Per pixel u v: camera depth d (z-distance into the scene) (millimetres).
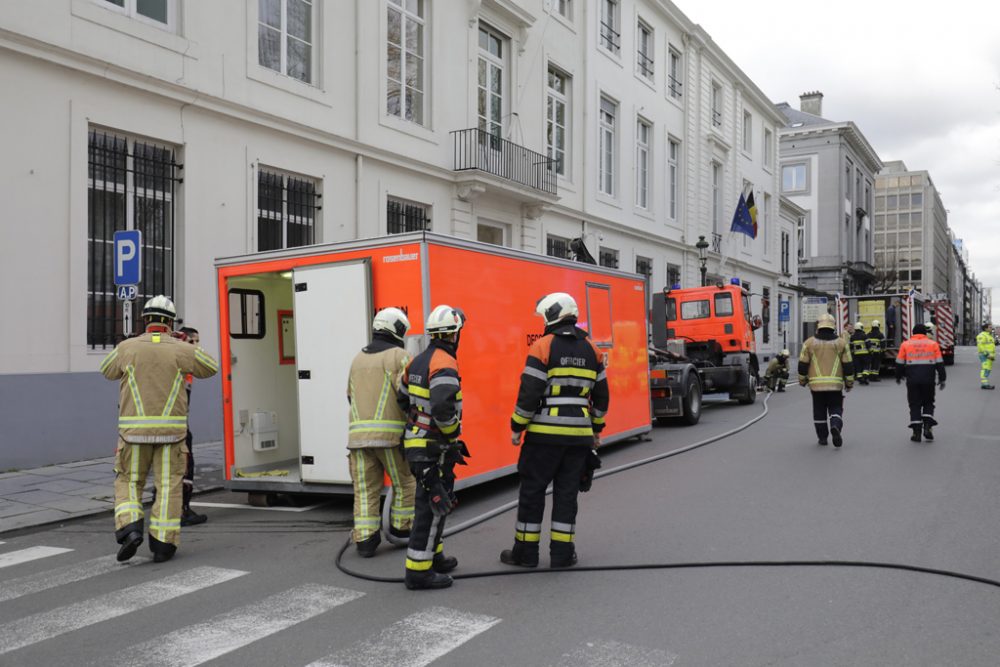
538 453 5281
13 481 8758
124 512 5613
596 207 22609
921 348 10922
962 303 169875
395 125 15203
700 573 5148
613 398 10578
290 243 13281
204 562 5703
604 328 10352
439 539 5074
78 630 4281
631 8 24984
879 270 72125
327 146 13742
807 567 5242
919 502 7156
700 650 3861
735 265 34688
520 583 5020
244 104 12203
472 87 17359
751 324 17906
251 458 8047
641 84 25594
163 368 5734
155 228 11242
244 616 4469
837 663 3689
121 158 10820
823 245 58312
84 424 10148
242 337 8016
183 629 4273
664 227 27281
